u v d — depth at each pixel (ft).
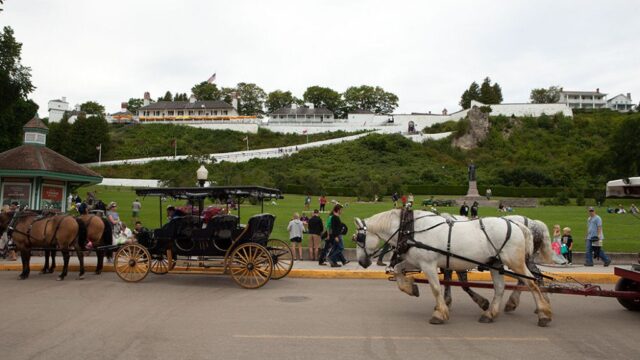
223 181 188.55
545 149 289.94
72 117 412.77
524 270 29.91
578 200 166.50
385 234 32.65
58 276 49.49
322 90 473.67
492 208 154.10
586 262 57.52
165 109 409.69
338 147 296.10
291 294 39.63
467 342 25.18
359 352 23.17
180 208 49.21
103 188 199.21
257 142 328.70
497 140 301.22
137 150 298.97
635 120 198.59
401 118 352.28
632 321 30.45
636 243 70.44
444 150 297.74
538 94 502.79
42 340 25.12
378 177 207.82
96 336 25.90
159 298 37.35
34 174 71.00
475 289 43.73
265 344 24.41
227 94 487.61
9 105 121.70
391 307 34.45
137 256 45.73
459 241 30.09
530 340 25.67
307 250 62.64
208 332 26.71
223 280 47.26
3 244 60.03
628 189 38.45
